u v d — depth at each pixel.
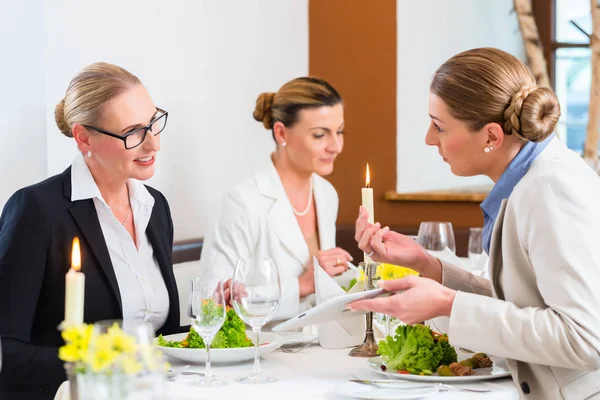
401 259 2.52
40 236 2.47
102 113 2.55
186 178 4.21
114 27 3.72
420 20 5.13
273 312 2.15
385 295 2.23
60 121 2.67
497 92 2.18
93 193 2.60
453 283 2.51
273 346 2.34
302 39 5.13
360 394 1.94
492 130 2.20
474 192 4.99
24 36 3.32
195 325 2.09
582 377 2.09
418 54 5.13
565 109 5.92
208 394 2.00
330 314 2.22
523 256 2.14
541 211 2.07
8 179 3.30
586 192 2.08
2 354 2.31
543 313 2.05
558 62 5.91
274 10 4.86
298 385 2.09
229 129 4.52
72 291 1.64
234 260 3.47
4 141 3.29
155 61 3.98
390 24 4.97
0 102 3.28
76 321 1.64
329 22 5.12
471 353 2.42
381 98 5.02
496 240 2.21
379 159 5.04
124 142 2.56
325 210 3.71
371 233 2.51
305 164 3.59
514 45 6.00
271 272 2.14
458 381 2.11
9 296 2.41
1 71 3.29
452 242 3.33
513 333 2.04
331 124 3.56
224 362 2.30
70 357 1.51
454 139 2.25
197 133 4.28
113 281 2.56
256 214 3.52
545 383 2.12
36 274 2.45
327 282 2.62
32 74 3.34
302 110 3.54
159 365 1.54
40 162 3.37
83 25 3.55
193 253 4.14
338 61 5.11
